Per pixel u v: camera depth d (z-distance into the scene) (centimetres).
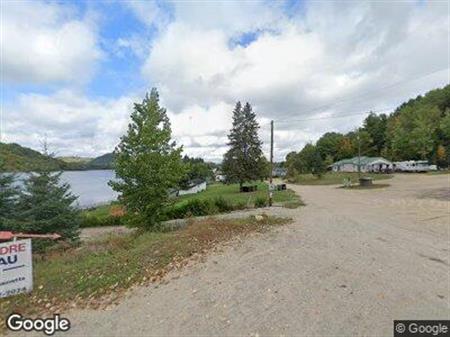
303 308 539
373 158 7950
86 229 2794
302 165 7944
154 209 1620
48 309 589
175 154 1666
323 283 647
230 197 3816
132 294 632
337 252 888
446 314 517
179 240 990
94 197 7850
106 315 554
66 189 1809
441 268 758
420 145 7150
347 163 8562
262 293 605
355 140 9700
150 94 1844
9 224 1536
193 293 619
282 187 4881
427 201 2348
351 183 4975
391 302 558
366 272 714
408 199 2561
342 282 652
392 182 4519
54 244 1605
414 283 650
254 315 522
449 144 7225
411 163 6750
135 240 1166
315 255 855
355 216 1711
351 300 566
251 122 5209
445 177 4722
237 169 5075
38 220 1630
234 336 464
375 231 1227
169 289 644
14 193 1647
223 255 853
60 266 851
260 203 2914
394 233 1196
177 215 2628
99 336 486
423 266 769
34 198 1681
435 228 1323
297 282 654
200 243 962
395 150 8012
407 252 902
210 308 554
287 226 1313
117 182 1639
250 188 5009
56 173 1800
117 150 1645
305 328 477
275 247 943
